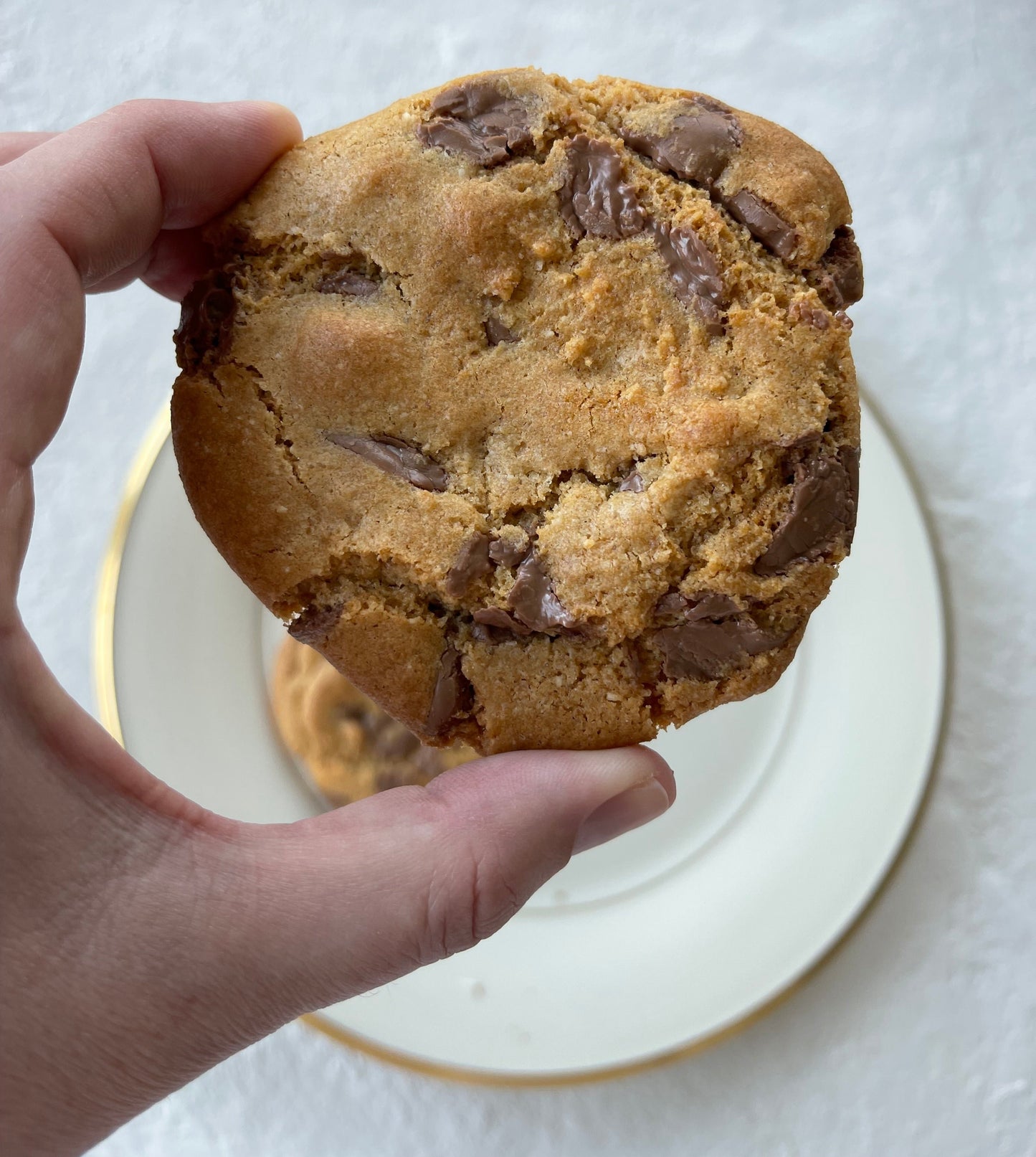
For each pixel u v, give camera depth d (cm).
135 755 29
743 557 21
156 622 29
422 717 22
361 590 22
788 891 28
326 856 21
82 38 33
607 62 32
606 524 21
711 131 22
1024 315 31
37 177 22
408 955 21
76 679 31
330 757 30
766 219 21
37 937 20
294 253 22
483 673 22
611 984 28
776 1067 30
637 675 22
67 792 21
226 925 21
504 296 21
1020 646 30
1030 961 29
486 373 21
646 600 21
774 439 21
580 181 22
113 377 31
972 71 32
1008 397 31
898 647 29
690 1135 29
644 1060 28
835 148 32
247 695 30
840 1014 30
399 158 22
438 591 21
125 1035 21
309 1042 30
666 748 30
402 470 21
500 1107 30
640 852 29
